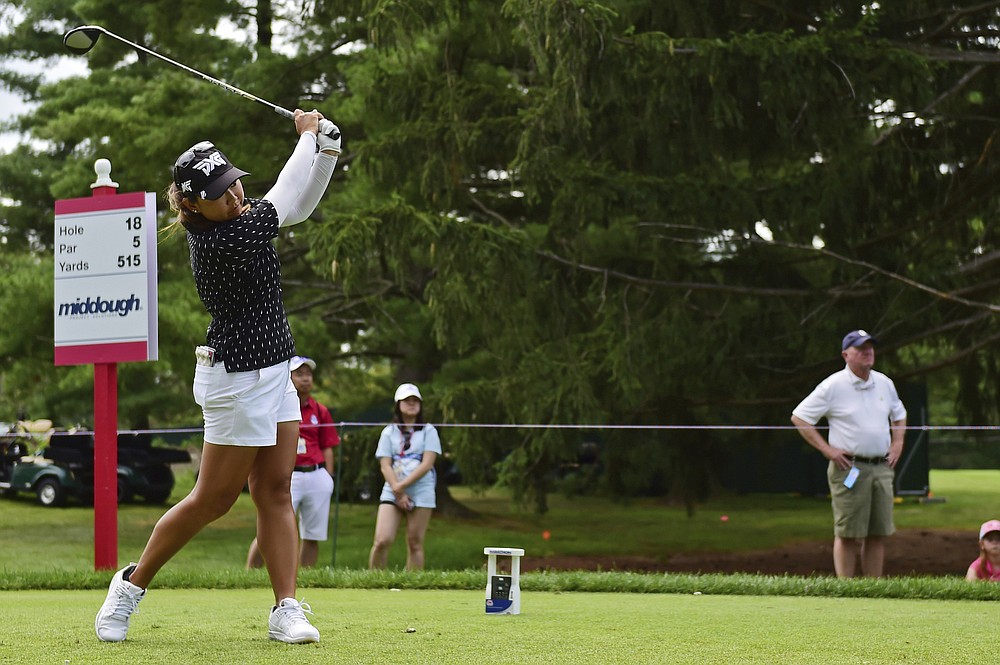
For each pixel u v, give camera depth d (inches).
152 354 708.7
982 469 2842.0
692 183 1190.9
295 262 1966.0
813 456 2169.0
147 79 1781.5
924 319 1259.8
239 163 1610.5
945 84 1190.9
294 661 303.0
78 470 1813.5
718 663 304.2
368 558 1149.1
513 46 1411.2
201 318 1528.1
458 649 327.3
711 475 1435.8
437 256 1177.4
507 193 1600.6
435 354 1940.2
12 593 574.2
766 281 1317.7
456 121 1249.4
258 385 339.9
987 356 1330.0
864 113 1178.6
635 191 1174.3
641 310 1290.6
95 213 721.0
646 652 323.6
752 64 1104.2
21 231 2176.4
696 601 509.7
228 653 317.4
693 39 1118.4
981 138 1240.2
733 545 1497.3
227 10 1728.6
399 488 815.7
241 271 335.6
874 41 1127.6
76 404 2305.6
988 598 556.1
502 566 433.7
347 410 2202.3
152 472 1503.4
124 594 345.7
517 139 1250.0
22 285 1524.4
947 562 1283.2
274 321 344.8
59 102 1752.0
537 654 318.0
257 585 612.1
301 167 360.8
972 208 1259.2
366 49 1587.1
